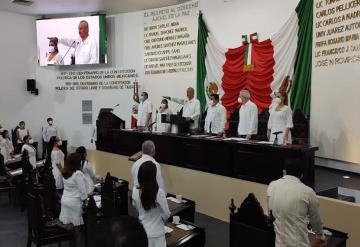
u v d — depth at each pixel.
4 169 6.86
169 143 6.80
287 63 6.93
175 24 9.34
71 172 4.16
